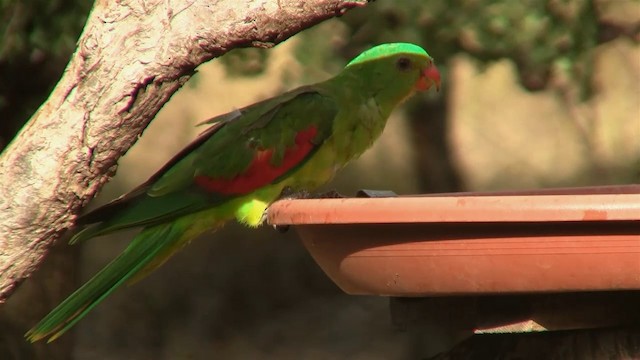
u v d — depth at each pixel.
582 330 4.61
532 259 3.97
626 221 3.80
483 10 9.70
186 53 4.50
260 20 4.45
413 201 4.02
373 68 6.64
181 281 16.89
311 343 15.19
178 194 6.07
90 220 5.57
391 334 15.22
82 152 4.52
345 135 6.51
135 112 4.54
